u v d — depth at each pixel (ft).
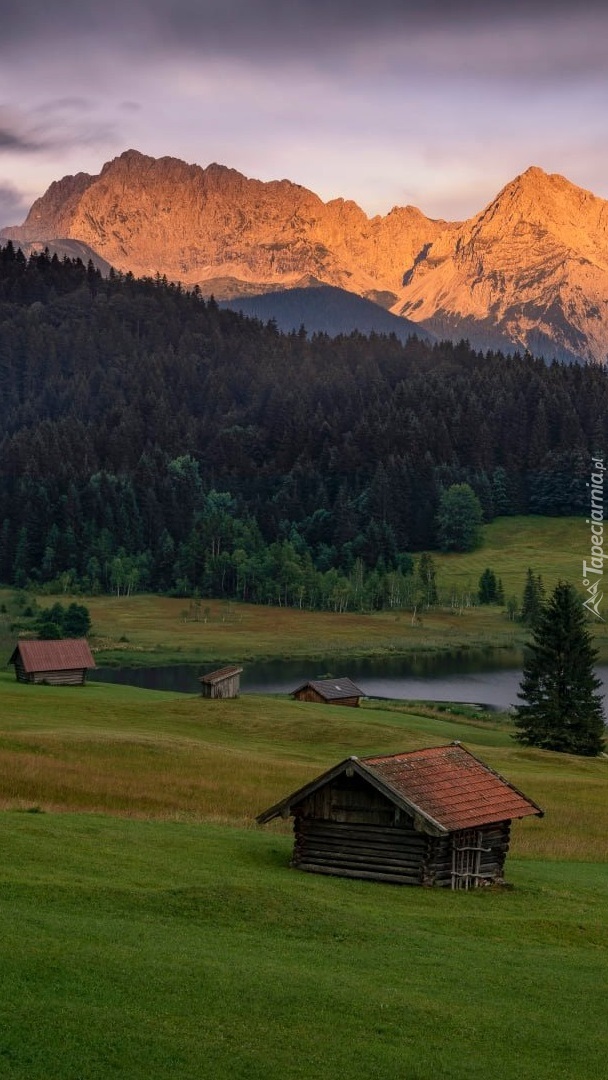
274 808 139.74
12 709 312.29
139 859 129.70
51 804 174.91
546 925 121.29
